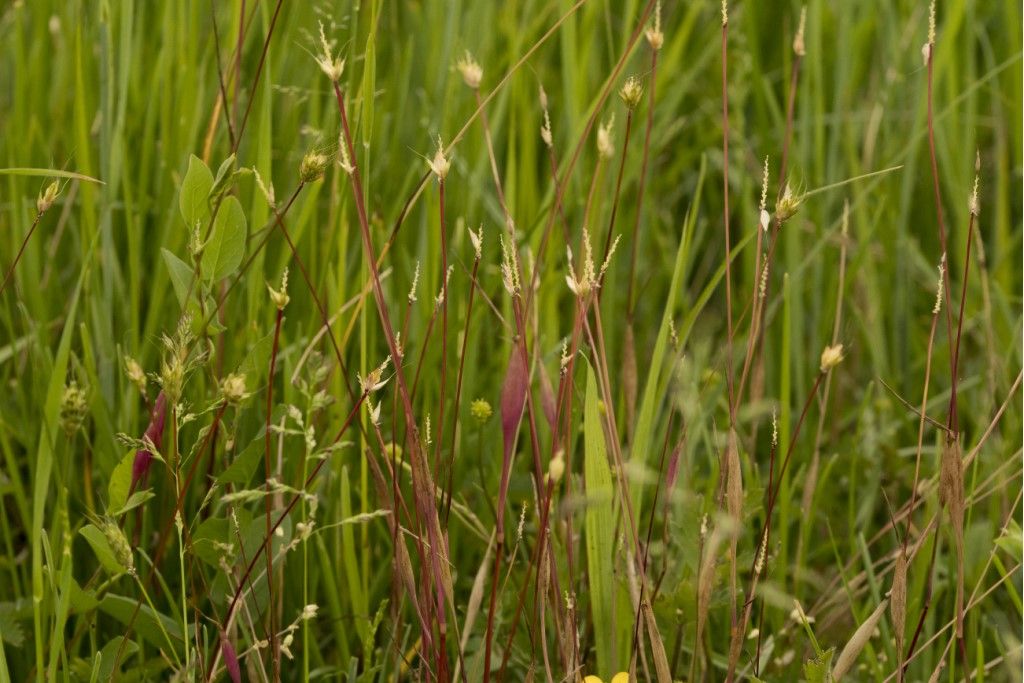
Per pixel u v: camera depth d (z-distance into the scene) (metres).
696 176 1.75
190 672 1.23
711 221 1.70
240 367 1.24
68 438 1.24
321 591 1.34
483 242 1.47
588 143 1.51
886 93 1.62
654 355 1.26
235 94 1.38
